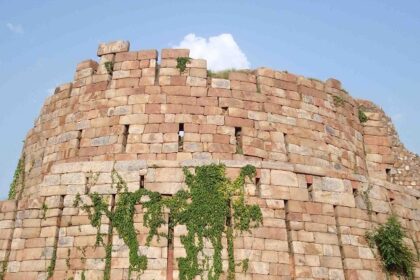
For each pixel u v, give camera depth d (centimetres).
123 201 1989
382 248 2164
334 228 2131
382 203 2341
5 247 2066
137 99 2223
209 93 2247
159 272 1861
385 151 2627
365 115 2683
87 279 1886
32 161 2405
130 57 2328
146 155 2111
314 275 1997
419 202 2556
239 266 1908
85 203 2023
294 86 2414
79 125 2264
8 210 2141
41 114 2488
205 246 1919
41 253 1986
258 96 2303
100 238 1945
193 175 2031
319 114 2423
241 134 2208
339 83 2597
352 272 2072
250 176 2072
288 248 2008
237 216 1994
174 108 2195
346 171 2397
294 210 2083
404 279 2189
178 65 2283
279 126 2288
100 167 2077
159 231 1928
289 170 2150
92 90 2312
